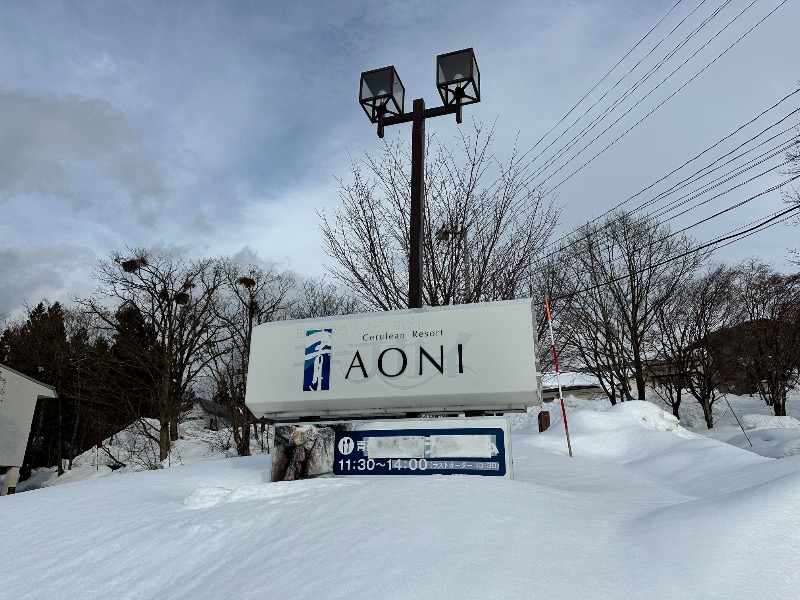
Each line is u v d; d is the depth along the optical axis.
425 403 5.97
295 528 4.05
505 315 5.89
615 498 5.05
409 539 3.41
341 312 29.39
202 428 35.06
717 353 26.39
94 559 4.34
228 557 3.91
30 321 38.75
